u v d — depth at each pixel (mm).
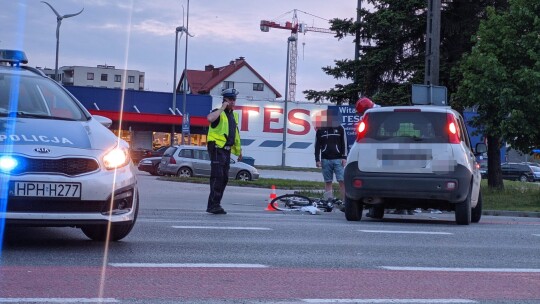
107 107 68500
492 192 28219
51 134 8109
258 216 13898
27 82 9289
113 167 8133
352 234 10758
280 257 8242
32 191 7602
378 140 13281
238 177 39469
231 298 5938
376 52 36906
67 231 9961
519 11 26031
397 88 36281
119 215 8156
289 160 72750
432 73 25391
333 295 6203
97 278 6520
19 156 7648
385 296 6242
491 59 25672
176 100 70375
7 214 7555
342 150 17344
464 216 13289
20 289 5914
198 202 21188
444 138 13086
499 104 26078
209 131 14023
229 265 7508
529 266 8203
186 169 39719
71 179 7758
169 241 9156
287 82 65938
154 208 16172
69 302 5512
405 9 35531
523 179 70562
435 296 6324
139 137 71375
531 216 20719
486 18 33312
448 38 34312
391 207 14109
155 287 6242
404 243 9922
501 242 10438
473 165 13961
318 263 7926
